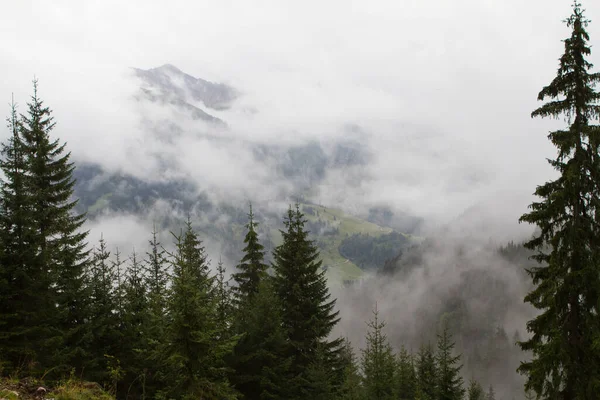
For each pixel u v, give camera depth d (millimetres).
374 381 25500
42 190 19953
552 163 14766
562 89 14461
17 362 13953
